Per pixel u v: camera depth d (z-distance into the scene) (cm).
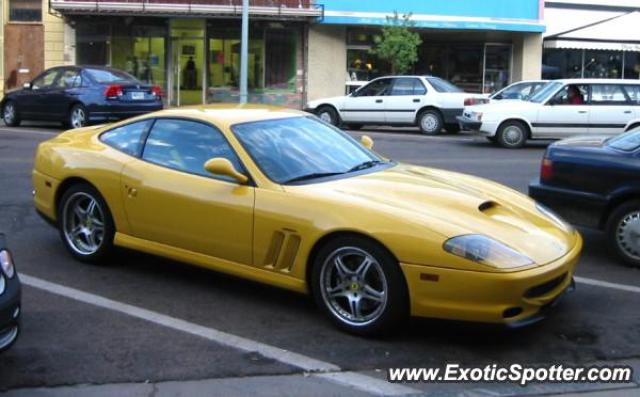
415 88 1950
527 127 1627
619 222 671
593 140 738
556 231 506
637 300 576
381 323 470
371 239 466
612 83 1644
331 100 2033
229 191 529
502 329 492
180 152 573
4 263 397
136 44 2441
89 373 426
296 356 455
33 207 853
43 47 2420
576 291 596
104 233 610
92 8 2262
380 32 2547
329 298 494
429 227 455
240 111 597
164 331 491
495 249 448
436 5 2508
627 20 2769
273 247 509
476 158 1407
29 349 458
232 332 492
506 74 2720
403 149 1544
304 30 2492
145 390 407
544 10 2712
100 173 603
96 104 1672
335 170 552
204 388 412
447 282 445
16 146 1386
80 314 520
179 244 561
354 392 411
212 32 2462
